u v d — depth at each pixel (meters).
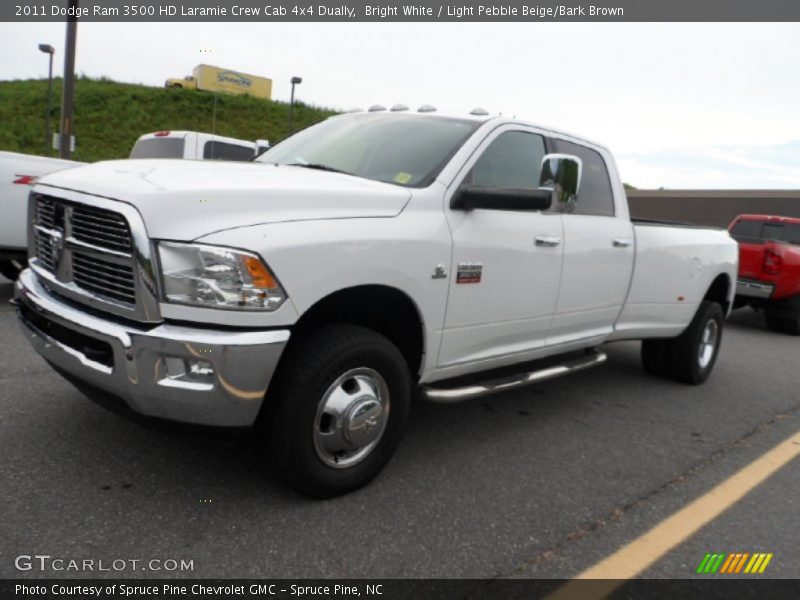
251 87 46.09
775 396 5.70
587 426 4.43
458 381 4.05
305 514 2.85
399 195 3.17
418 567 2.55
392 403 3.14
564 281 4.13
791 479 3.79
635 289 4.88
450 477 3.39
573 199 4.11
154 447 3.34
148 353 2.49
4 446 3.21
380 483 3.24
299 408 2.75
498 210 3.64
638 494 3.41
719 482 3.65
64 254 2.87
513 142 3.93
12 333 5.23
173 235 2.48
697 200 25.69
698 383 5.86
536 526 2.96
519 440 4.04
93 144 33.53
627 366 6.36
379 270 2.93
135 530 2.61
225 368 2.49
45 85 41.06
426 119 3.96
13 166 5.85
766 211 23.50
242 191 2.69
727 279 6.05
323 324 3.09
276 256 2.57
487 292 3.56
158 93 41.28
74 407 3.77
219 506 2.84
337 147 3.95
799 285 9.07
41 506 2.71
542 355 4.25
